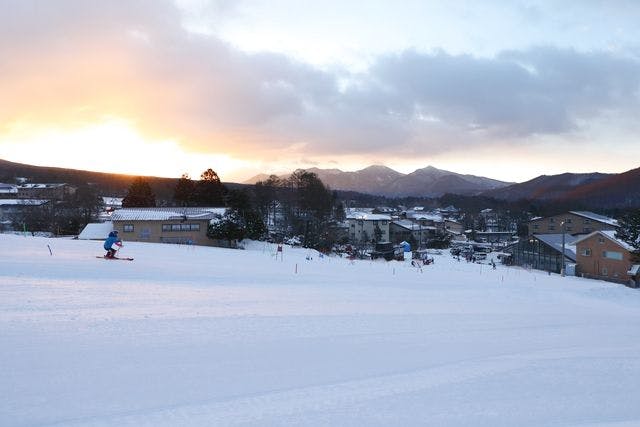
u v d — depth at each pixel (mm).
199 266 24938
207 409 6074
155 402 6246
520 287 24891
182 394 6570
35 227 60594
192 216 49312
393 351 9469
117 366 7574
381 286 21734
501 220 117938
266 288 18406
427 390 7035
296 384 7172
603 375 7984
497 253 77312
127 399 6305
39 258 22453
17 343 8383
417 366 8367
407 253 53469
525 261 55844
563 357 9227
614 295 25375
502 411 6227
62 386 6637
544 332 12336
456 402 6539
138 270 20750
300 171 102500
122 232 48312
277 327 11117
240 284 19172
